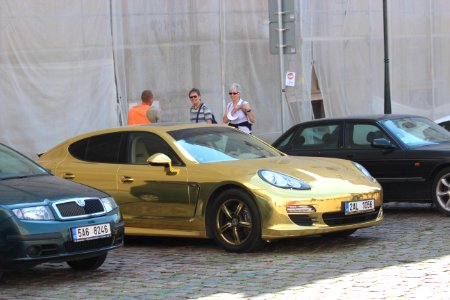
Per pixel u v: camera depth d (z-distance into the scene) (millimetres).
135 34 19500
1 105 17266
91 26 18547
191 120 17562
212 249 11664
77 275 10133
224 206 11156
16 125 17453
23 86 17547
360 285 8828
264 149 12609
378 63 25875
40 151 17750
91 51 18578
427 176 14258
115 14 19031
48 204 9242
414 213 14969
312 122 15898
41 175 10406
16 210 9008
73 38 18281
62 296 8906
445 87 28297
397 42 26469
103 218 9625
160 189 11602
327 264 10156
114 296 8812
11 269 9055
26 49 17578
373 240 11945
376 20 25672
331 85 24359
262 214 10750
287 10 17984
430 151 14266
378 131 15008
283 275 9562
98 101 18703
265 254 11016
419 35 27266
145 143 12109
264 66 22391
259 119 22359
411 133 15078
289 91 23062
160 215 11656
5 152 10727
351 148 15141
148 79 19781
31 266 8992
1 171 10188
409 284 8797
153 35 19859
